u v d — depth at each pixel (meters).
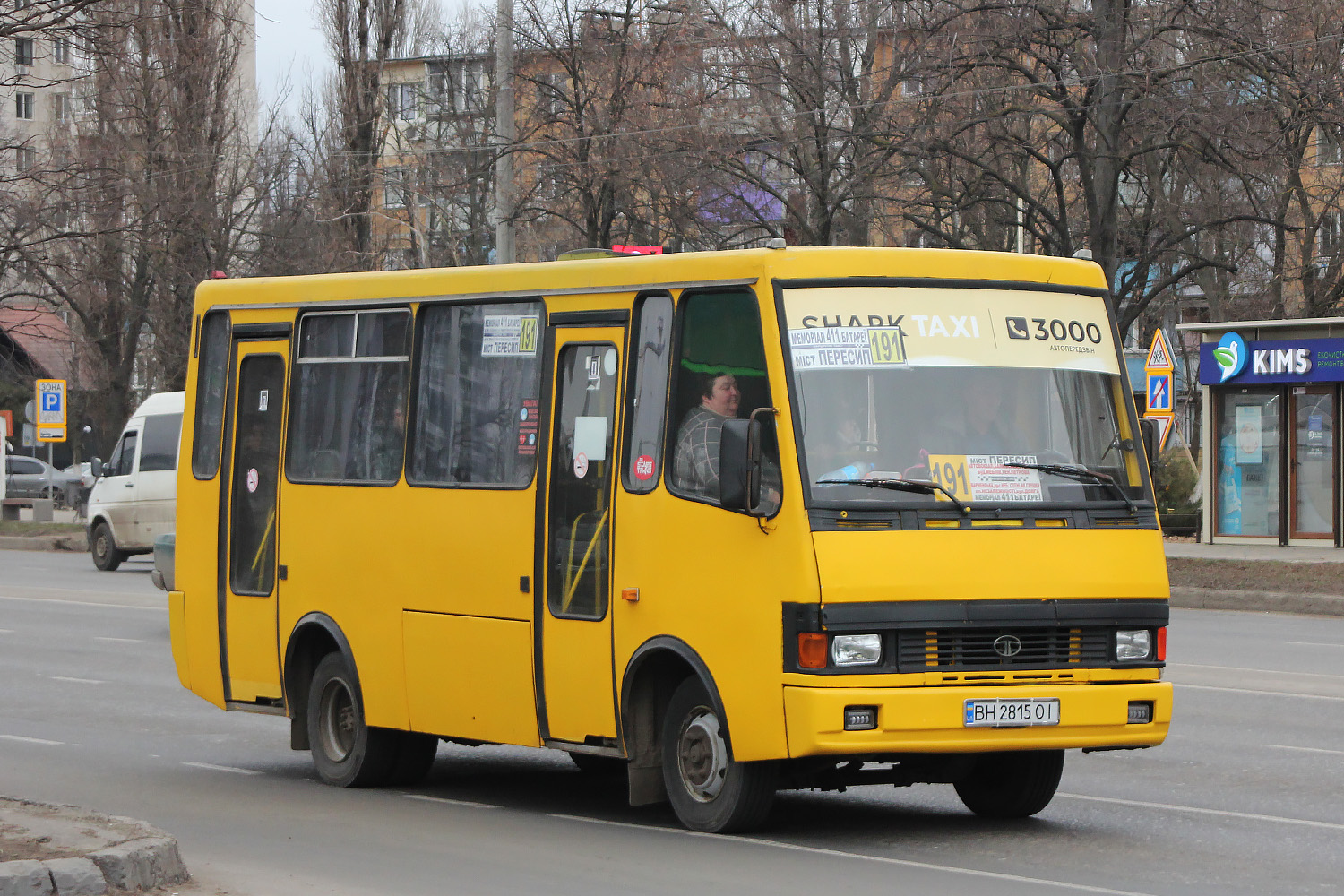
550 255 53.66
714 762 10.38
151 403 37.19
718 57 43.56
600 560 11.03
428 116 63.12
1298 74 36.22
